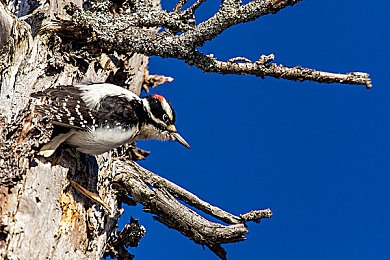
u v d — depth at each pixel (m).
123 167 11.70
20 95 9.71
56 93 9.98
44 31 11.00
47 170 9.45
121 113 10.41
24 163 9.04
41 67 10.43
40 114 9.51
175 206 11.23
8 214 8.34
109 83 11.79
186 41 10.94
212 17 10.85
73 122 9.80
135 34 11.12
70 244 9.24
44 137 9.52
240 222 11.21
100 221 10.18
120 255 11.52
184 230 11.37
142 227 11.57
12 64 10.18
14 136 9.17
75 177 10.09
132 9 11.69
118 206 11.77
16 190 8.66
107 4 11.39
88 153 10.50
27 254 8.23
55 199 9.28
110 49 11.43
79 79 11.07
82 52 11.40
